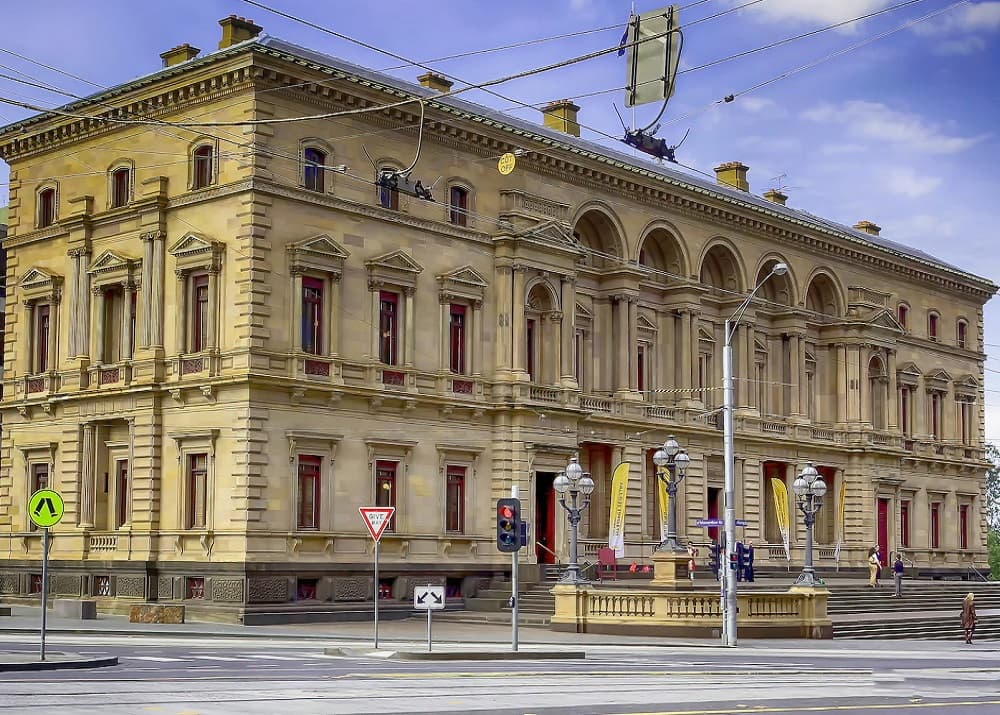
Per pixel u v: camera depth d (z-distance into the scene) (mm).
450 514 61531
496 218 64250
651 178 72000
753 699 24938
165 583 55875
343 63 60125
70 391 60625
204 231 56344
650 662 35719
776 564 78875
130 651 34969
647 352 74562
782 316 82375
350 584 56531
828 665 36781
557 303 65875
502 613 58344
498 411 63219
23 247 64562
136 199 58688
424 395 59688
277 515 54469
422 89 63625
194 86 56656
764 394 81812
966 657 42938
